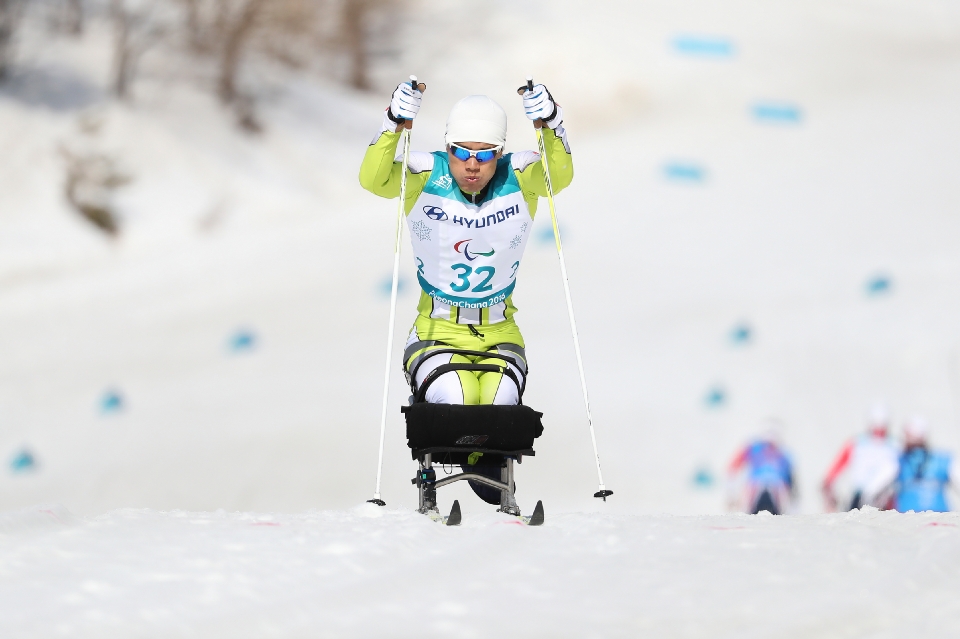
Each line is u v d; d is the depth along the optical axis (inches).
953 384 2610.7
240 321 3535.9
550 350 3006.9
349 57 7062.0
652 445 2410.2
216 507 2190.0
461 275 710.5
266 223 4972.9
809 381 2721.5
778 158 5265.8
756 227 4180.6
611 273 3688.5
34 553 482.6
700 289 3476.9
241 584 434.6
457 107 684.1
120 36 5718.5
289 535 529.3
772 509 1572.3
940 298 3174.2
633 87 7268.7
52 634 367.9
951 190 4377.5
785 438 2423.7
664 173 5123.0
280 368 3058.6
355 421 2610.7
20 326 3572.8
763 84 7406.5
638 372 2834.6
